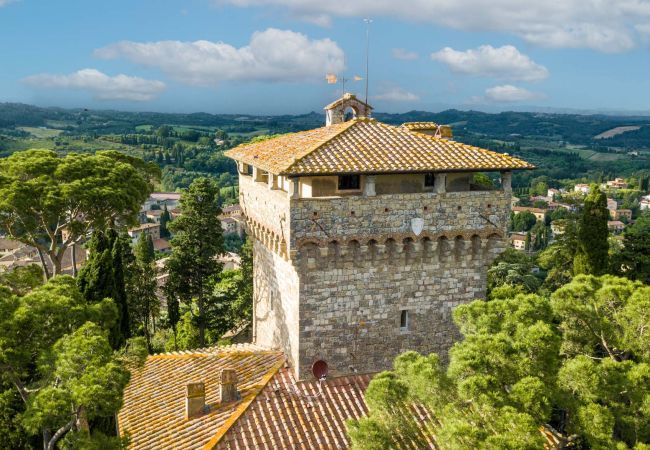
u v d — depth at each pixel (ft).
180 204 179.52
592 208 142.41
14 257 349.61
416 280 95.71
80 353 63.57
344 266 91.30
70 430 69.00
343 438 83.10
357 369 94.99
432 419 77.51
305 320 90.99
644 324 66.18
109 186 143.33
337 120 119.44
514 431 52.11
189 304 185.68
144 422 87.86
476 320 73.61
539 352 62.54
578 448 70.74
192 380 96.37
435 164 90.17
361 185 92.73
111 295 123.34
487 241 97.66
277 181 100.32
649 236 155.02
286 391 89.92
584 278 77.66
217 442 77.56
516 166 93.86
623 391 60.44
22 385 73.05
